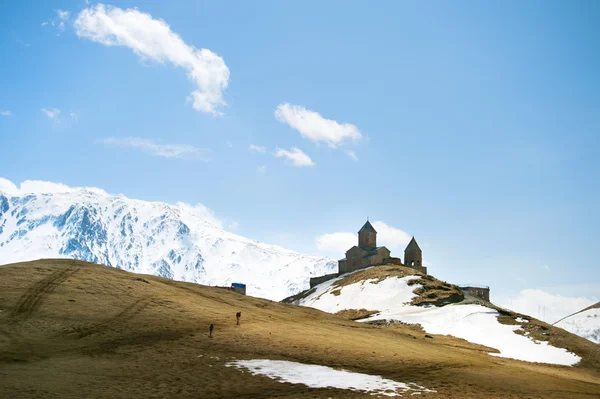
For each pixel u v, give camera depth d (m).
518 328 118.19
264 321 87.12
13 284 82.88
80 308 76.25
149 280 103.50
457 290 163.62
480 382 58.50
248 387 49.66
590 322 194.38
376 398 47.75
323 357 65.38
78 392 44.12
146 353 60.56
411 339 93.50
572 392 59.72
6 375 47.41
